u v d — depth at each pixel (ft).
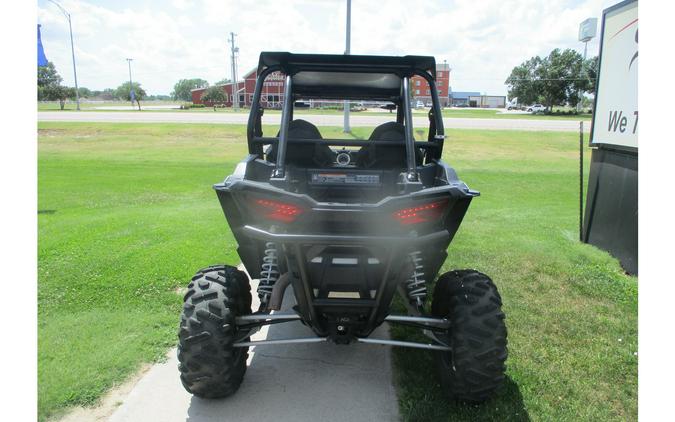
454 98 417.49
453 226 10.63
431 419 9.51
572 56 217.15
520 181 40.50
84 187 34.96
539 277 17.53
